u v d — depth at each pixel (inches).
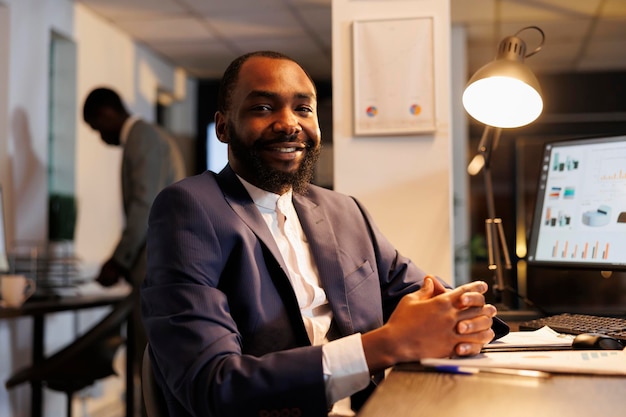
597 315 71.0
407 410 29.7
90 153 174.9
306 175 53.7
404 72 97.7
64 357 108.0
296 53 224.7
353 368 39.5
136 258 130.2
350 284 52.9
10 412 134.3
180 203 46.9
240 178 53.5
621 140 67.6
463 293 42.5
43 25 154.6
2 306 103.5
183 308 42.7
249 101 51.4
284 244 52.5
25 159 146.6
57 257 143.1
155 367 44.4
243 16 186.2
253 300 46.9
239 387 38.1
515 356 42.4
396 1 98.3
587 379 36.3
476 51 236.2
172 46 213.2
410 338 40.8
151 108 219.1
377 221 97.5
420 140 97.5
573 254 69.9
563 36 216.4
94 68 179.6
